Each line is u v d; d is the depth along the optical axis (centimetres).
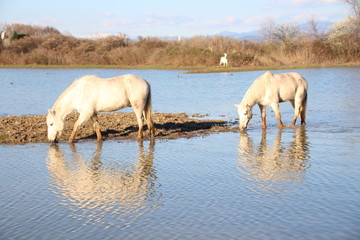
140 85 1302
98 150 1195
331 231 627
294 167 976
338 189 810
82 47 6662
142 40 7112
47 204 768
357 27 5559
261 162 1029
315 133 1378
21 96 2523
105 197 802
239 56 5366
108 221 685
